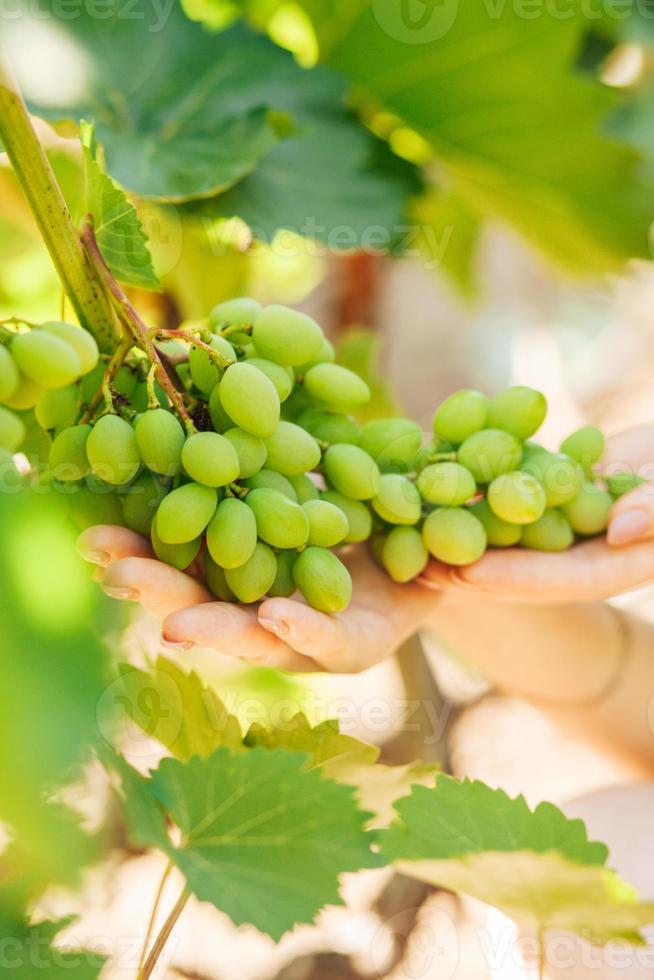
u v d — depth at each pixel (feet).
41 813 2.12
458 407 2.89
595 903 2.68
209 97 3.20
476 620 3.57
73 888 2.15
